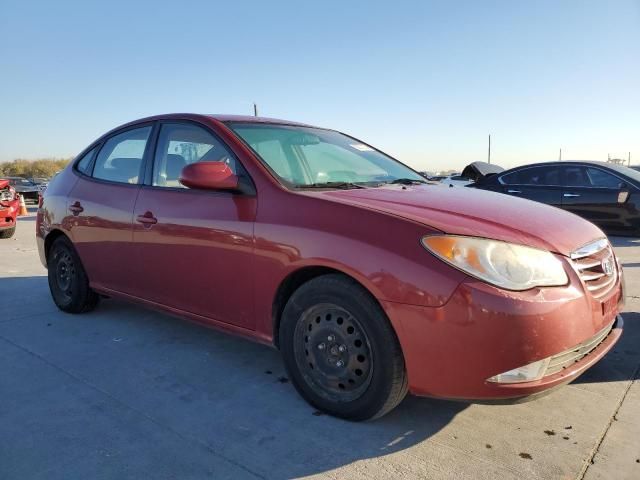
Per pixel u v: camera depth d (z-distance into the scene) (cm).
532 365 221
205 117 345
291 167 316
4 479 219
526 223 258
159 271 345
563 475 221
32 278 598
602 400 287
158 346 371
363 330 248
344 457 235
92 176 420
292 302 273
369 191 296
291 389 303
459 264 224
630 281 541
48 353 358
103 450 240
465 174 1045
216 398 291
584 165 866
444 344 224
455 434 254
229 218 297
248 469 227
